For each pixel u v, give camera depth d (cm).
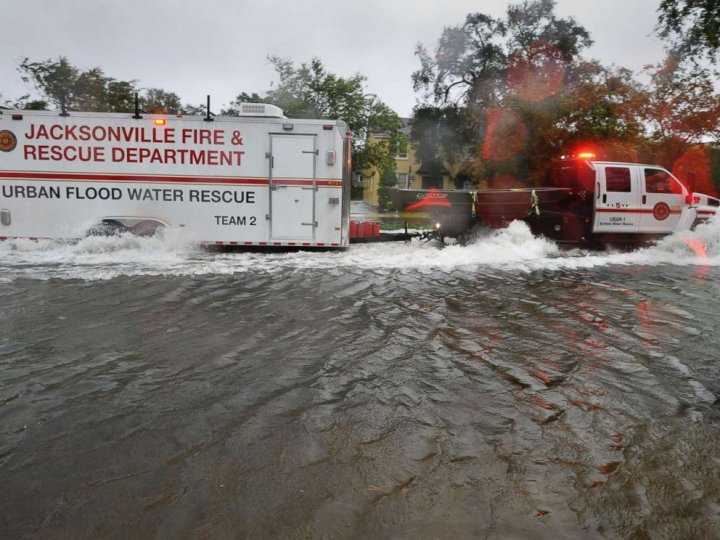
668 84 1773
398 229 1468
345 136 1009
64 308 638
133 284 768
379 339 548
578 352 521
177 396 409
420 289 781
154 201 1002
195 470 312
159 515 272
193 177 1000
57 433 351
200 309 649
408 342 541
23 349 501
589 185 1139
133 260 941
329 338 549
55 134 977
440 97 3416
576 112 1759
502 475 312
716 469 321
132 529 262
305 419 375
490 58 3216
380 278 850
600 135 1728
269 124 997
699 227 1130
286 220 1020
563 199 1127
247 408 391
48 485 296
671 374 467
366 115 2578
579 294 767
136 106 981
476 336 567
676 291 791
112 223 1002
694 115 1739
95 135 982
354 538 259
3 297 680
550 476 311
